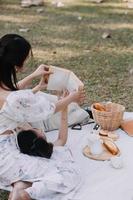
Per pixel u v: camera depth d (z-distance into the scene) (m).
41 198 3.33
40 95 3.71
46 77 4.06
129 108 5.13
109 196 3.36
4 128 3.53
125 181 3.52
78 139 4.03
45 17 8.24
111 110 4.19
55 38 7.24
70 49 6.82
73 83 3.95
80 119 4.24
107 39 7.23
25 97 3.41
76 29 7.64
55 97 4.02
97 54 6.65
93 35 7.39
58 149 3.63
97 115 4.11
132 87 5.65
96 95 5.43
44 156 3.48
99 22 8.00
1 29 7.59
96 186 3.46
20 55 3.44
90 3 9.05
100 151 3.81
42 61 6.36
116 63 6.34
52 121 4.18
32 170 3.40
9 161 3.42
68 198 3.32
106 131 4.12
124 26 7.82
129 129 4.14
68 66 6.23
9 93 3.46
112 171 3.63
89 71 6.08
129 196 3.37
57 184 3.34
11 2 9.16
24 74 5.94
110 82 5.78
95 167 3.67
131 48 6.89
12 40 3.45
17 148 3.50
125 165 3.70
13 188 3.40
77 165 3.62
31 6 8.88
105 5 8.95
